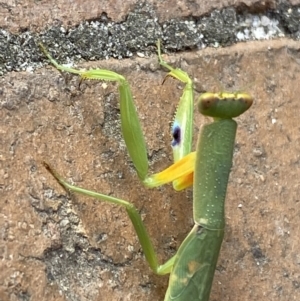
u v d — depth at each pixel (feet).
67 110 0.18
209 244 0.17
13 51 0.17
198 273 0.17
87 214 0.17
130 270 0.18
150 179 0.17
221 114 0.16
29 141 0.17
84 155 0.18
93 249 0.17
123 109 0.17
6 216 0.16
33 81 0.17
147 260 0.17
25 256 0.16
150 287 0.18
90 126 0.18
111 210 0.18
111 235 0.17
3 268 0.16
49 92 0.17
